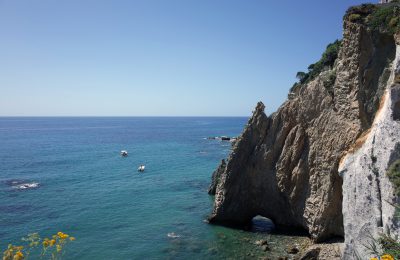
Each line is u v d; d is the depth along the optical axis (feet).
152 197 192.34
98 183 230.48
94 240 127.34
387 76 102.78
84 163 318.86
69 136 655.35
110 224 145.89
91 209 168.35
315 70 160.25
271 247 119.24
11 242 124.67
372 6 113.80
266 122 142.20
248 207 147.23
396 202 76.43
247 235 132.26
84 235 132.46
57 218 153.58
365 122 107.96
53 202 181.06
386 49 104.32
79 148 446.60
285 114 136.46
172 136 654.53
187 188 215.10
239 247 120.06
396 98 85.10
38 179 243.40
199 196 194.80
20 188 214.69
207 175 258.57
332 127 118.52
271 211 144.05
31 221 149.38
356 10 114.32
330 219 117.19
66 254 114.11
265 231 136.77
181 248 119.96
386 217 78.69
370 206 85.20
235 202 146.61
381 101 95.30
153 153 392.06
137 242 125.59
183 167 295.48
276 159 138.51
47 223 146.72
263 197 144.46
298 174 129.18
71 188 215.10
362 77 109.40
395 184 77.51
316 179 123.34
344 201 95.09
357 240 87.25
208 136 652.48
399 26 98.53
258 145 143.13
